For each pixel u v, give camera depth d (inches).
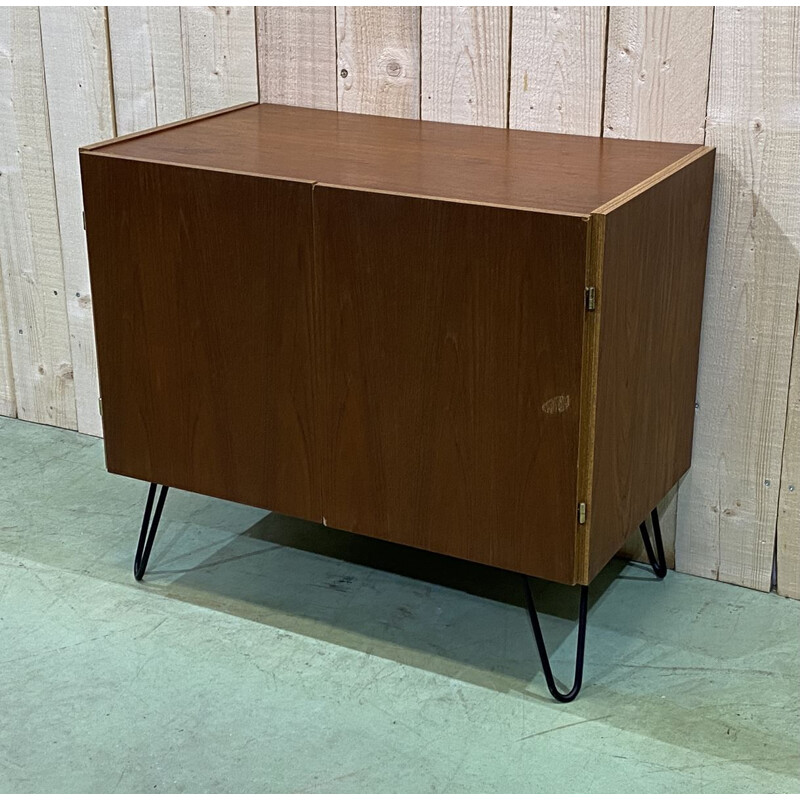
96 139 97.0
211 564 88.6
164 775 67.8
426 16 81.6
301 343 71.7
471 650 78.7
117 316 77.5
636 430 72.0
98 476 100.9
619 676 76.0
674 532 87.0
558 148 76.7
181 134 79.8
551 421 65.8
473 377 67.1
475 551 71.5
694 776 67.6
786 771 67.9
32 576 86.5
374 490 73.3
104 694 74.2
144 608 83.0
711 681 75.5
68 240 101.1
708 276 79.1
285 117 85.2
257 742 70.3
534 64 79.7
